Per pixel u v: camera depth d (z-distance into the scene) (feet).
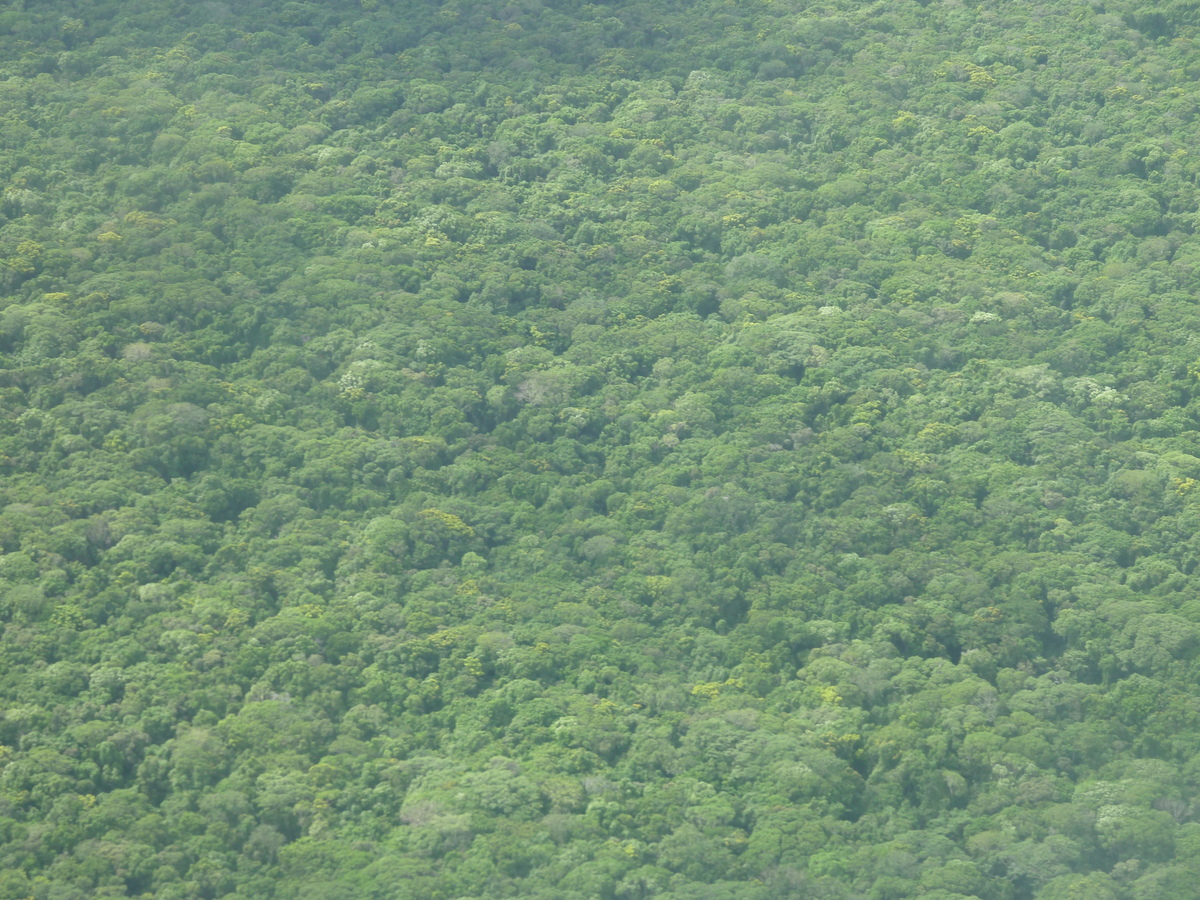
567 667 553.23
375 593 568.82
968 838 511.81
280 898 470.39
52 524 566.77
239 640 540.52
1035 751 531.09
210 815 487.61
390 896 468.75
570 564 598.34
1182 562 603.26
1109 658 564.71
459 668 547.49
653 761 523.70
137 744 502.38
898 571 595.88
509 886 478.59
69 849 472.44
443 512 604.08
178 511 583.58
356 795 501.97
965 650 572.10
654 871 487.61
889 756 530.27
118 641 531.09
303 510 594.24
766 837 499.51
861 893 486.79
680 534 608.60
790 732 536.83
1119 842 506.48
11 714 502.38
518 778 506.48
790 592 586.04
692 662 567.18
